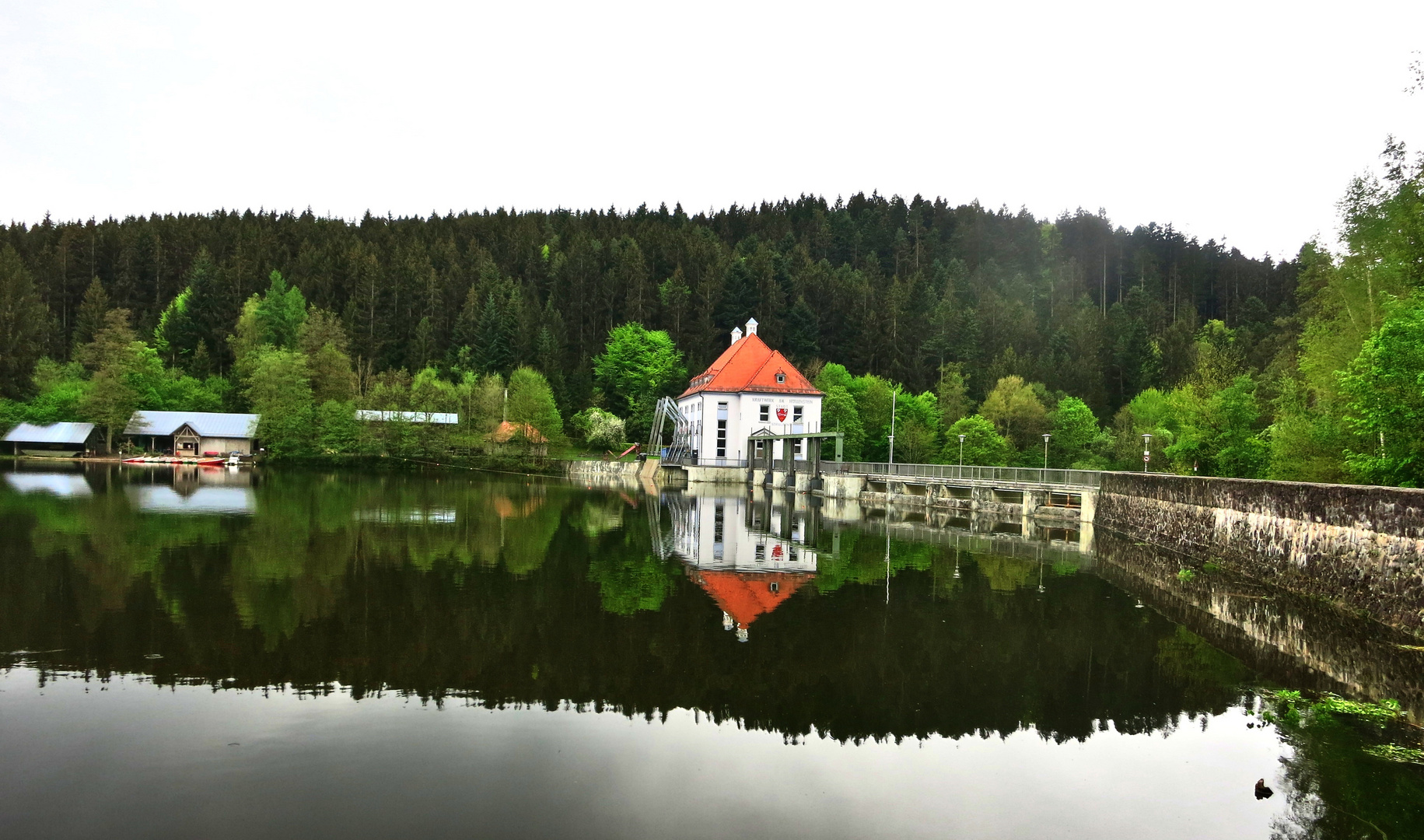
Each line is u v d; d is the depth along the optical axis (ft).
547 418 278.67
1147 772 33.37
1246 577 75.77
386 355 371.56
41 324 346.95
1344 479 91.97
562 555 85.66
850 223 530.68
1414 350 72.43
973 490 149.28
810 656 49.06
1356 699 42.34
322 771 30.94
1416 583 52.70
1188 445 130.41
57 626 50.01
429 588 64.49
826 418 254.06
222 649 46.16
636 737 35.65
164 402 306.96
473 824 27.12
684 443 263.70
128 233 433.07
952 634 55.06
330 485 179.83
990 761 34.40
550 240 484.33
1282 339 258.37
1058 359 339.36
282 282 374.43
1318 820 29.40
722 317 396.78
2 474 193.67
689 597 65.10
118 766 30.78
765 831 27.55
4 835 25.43
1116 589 72.02
